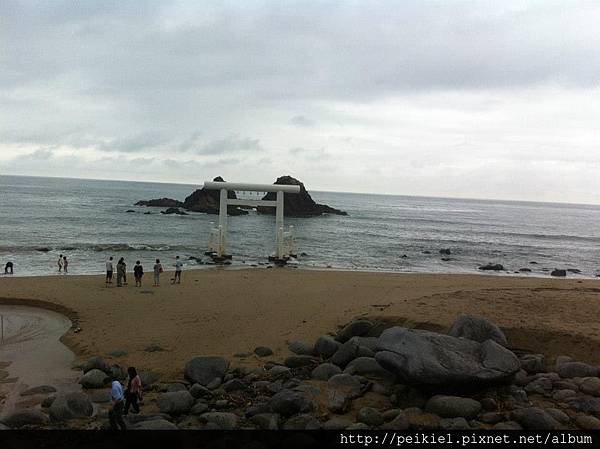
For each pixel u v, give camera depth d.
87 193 161.50
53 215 76.69
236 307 20.64
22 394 12.12
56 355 15.20
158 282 26.08
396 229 84.38
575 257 55.69
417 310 15.19
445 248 58.50
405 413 9.73
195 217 88.06
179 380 12.81
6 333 17.50
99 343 16.00
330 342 14.03
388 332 11.73
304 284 26.94
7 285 24.67
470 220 121.81
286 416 10.19
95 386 12.49
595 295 17.67
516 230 95.12
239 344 15.60
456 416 9.53
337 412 10.13
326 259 44.44
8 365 14.27
